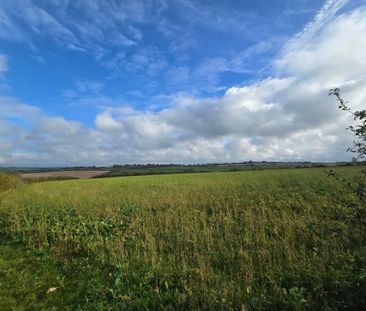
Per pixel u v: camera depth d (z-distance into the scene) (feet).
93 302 16.07
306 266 17.31
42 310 15.64
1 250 26.20
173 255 21.76
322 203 32.89
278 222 27.37
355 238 21.03
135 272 18.75
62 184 116.26
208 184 68.49
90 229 30.32
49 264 22.20
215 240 24.94
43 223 32.86
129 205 41.39
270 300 14.32
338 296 13.98
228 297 14.94
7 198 60.75
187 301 15.01
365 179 16.74
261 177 82.23
